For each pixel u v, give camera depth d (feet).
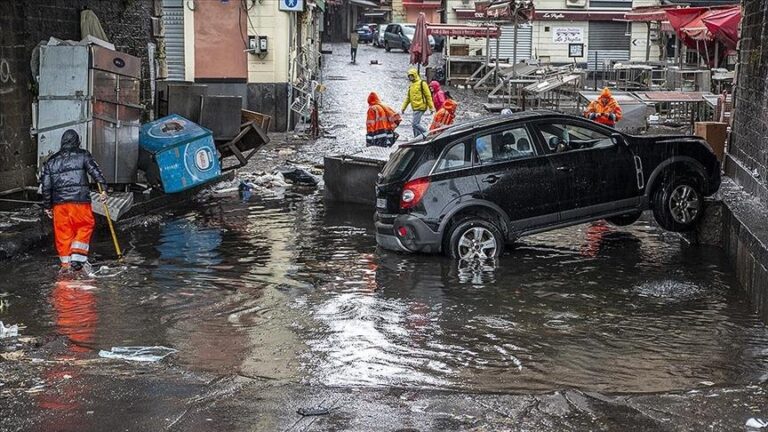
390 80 144.97
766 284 28.68
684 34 104.22
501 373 24.40
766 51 41.27
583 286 33.68
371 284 34.30
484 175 38.19
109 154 48.75
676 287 33.32
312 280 35.04
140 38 65.31
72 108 47.75
